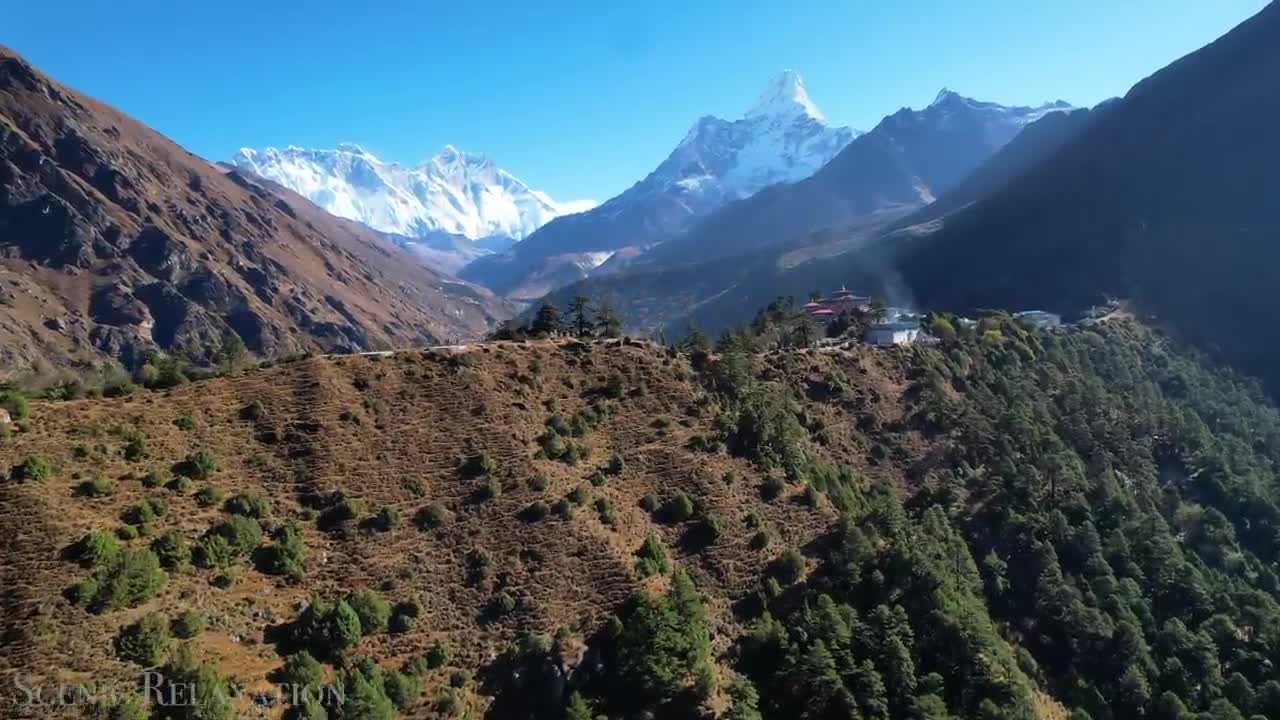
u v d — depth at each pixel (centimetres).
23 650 4703
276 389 7994
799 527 8081
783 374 11194
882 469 10181
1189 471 11669
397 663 5672
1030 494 9675
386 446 7631
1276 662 7994
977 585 8112
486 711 5603
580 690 5844
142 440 6650
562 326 12738
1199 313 19312
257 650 5359
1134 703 7419
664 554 7188
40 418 6588
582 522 7212
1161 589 8800
